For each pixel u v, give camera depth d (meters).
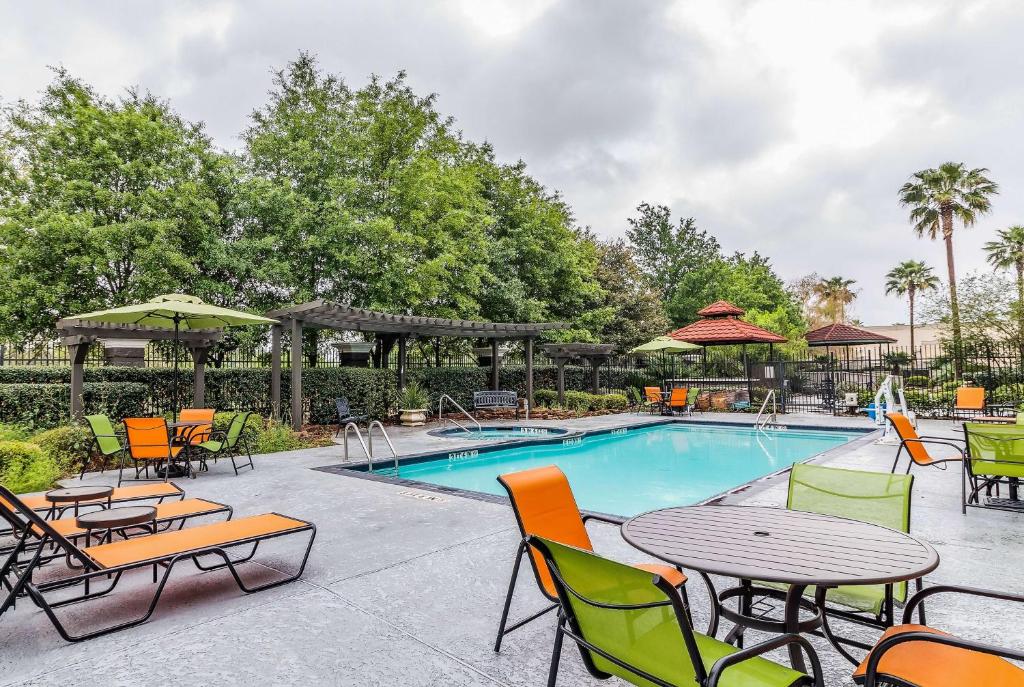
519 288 20.89
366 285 17.03
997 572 3.89
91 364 11.87
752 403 19.50
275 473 7.77
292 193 15.68
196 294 14.62
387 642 2.92
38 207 13.60
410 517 5.39
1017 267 34.25
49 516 4.46
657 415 17.92
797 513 2.88
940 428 12.85
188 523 5.31
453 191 18.77
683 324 42.94
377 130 18.27
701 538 2.45
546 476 3.14
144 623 3.16
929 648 2.14
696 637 2.16
